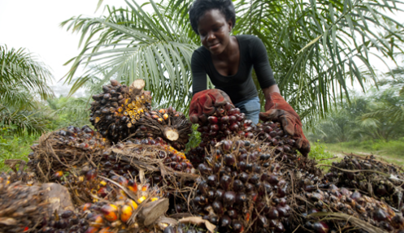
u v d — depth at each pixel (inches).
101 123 66.1
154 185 46.6
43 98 311.4
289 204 40.8
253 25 149.1
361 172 43.7
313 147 219.3
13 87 268.4
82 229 32.7
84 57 92.4
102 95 65.2
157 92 114.2
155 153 50.0
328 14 126.6
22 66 274.5
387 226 33.6
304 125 191.8
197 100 63.7
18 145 211.9
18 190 32.0
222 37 68.8
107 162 47.3
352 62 116.0
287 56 153.2
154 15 150.1
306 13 133.1
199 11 67.0
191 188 42.8
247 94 90.2
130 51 107.2
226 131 55.6
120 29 117.4
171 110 73.1
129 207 31.1
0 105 249.0
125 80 97.9
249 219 35.1
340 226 35.4
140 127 65.6
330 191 40.4
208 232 34.5
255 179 35.7
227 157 37.0
